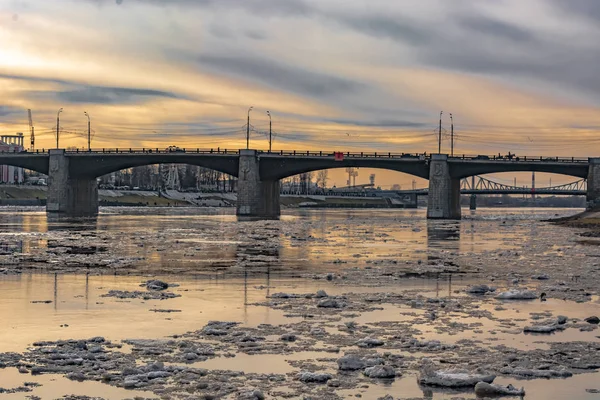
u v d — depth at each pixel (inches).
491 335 1046.4
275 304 1309.1
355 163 7815.0
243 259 2230.6
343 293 1461.6
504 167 7613.2
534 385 796.6
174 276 1743.4
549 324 1125.7
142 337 1018.7
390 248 2817.4
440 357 914.7
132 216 7101.4
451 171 7726.4
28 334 1032.2
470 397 753.0
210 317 1174.3
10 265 1966.0
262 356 913.5
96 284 1569.9
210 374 827.4
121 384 786.2
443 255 2456.9
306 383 797.9
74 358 885.8
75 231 3978.8
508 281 1694.1
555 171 7549.2
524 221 6742.1
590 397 754.2
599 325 1126.4
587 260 2285.9
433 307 1286.9
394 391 770.2
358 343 978.7
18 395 746.8
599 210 6820.9
